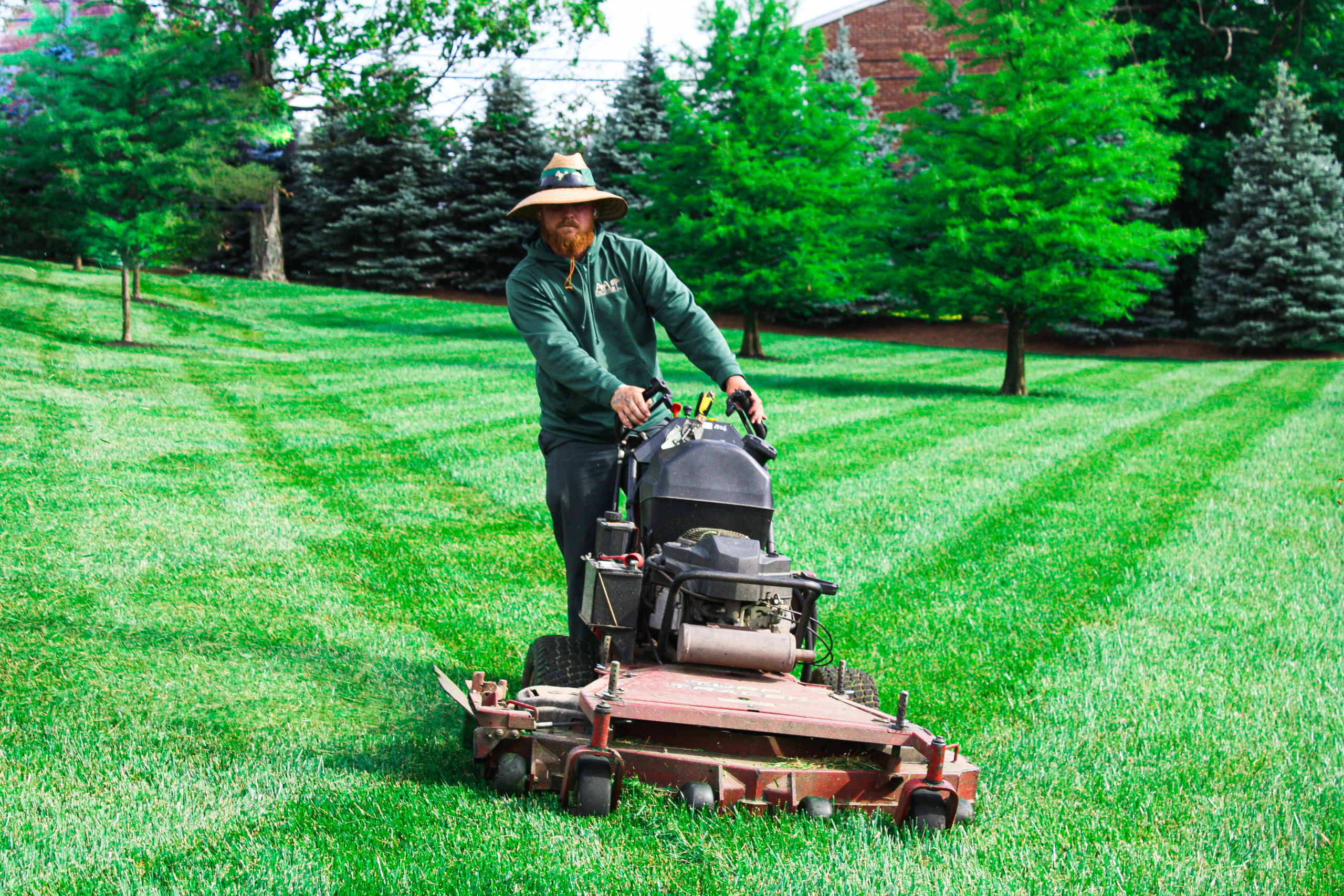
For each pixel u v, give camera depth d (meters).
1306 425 17.38
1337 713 5.21
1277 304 34.78
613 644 4.04
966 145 23.20
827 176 28.19
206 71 19.81
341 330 29.78
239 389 16.73
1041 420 17.62
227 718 4.54
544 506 9.60
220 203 24.03
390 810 3.54
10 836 3.29
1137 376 27.19
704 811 3.49
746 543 4.02
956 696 5.36
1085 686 5.55
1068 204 22.33
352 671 5.28
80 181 18.64
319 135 44.72
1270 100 36.31
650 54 44.19
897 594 7.39
